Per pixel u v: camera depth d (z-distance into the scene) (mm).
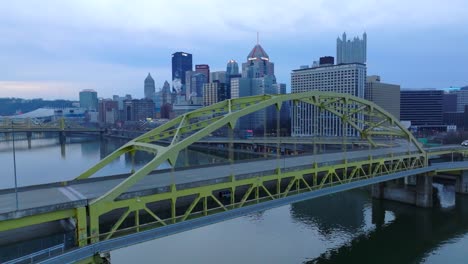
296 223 80500
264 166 64188
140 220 45406
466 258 62469
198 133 45188
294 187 67625
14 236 35875
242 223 80625
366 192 107625
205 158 198875
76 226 35438
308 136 185750
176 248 66375
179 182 47750
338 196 103188
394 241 69812
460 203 94875
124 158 195750
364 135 95625
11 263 29828
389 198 98250
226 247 66938
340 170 78312
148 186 45625
